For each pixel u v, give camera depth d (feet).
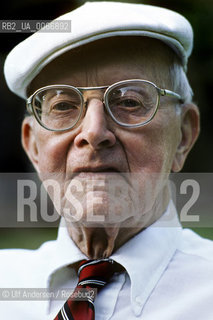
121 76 5.02
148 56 5.17
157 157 5.15
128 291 5.29
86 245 5.38
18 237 15.43
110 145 4.91
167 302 5.20
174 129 5.49
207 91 21.65
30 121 6.28
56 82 5.18
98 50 5.01
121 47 5.04
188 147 5.97
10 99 23.11
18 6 18.63
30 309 5.82
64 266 5.69
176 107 5.57
